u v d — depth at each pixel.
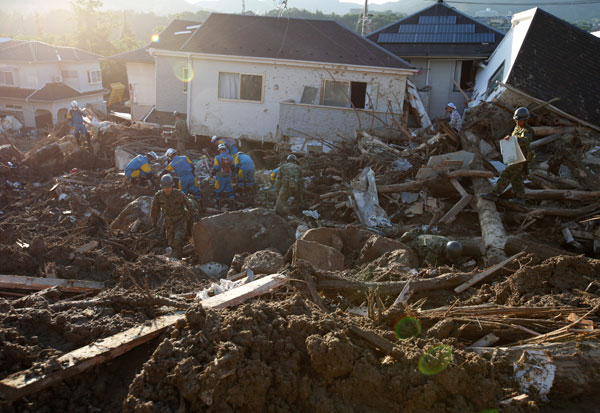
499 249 7.18
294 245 6.83
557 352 4.43
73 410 4.00
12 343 4.39
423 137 13.07
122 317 4.96
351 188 10.56
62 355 4.36
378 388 4.06
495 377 4.32
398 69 16.17
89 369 4.24
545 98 13.33
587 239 8.38
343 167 12.25
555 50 14.41
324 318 4.59
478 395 4.07
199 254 8.20
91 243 8.28
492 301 5.55
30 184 13.70
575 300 5.29
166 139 17.75
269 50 17.12
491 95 15.14
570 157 10.98
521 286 5.62
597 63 14.29
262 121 17.58
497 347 4.62
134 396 3.86
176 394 3.86
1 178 13.93
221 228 8.05
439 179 10.16
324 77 16.78
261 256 6.77
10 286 6.35
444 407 3.99
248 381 3.86
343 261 6.98
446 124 12.30
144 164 11.93
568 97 13.41
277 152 16.08
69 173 14.94
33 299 5.31
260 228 8.25
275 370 4.07
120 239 9.16
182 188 10.80
